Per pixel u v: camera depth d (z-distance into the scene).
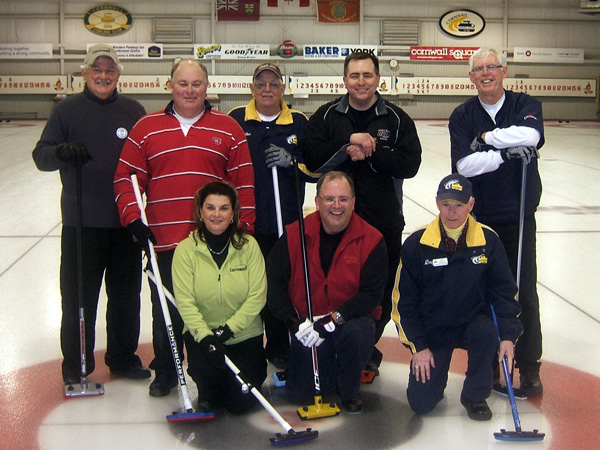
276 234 3.85
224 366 3.12
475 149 3.41
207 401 3.23
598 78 24.98
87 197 3.46
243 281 3.20
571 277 5.55
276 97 3.77
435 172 11.86
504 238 3.50
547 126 22.28
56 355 3.94
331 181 3.11
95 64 3.43
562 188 10.02
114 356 3.62
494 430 3.03
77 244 3.29
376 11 24.17
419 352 3.11
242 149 3.45
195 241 3.17
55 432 3.00
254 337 3.26
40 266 5.80
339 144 3.51
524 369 3.43
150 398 3.38
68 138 3.47
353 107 3.62
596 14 24.55
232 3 23.48
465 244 3.09
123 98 3.59
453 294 3.12
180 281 3.17
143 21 23.69
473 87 24.66
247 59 23.84
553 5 24.42
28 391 3.44
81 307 3.33
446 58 24.47
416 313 3.21
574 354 3.97
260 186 3.82
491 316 3.22
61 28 23.45
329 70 24.19
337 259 3.22
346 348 3.11
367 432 3.00
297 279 3.28
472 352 3.11
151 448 2.85
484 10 24.41
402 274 3.20
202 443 2.90
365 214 3.62
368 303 3.16
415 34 24.34
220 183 3.13
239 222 3.20
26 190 9.65
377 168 3.50
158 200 3.37
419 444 2.89
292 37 23.97
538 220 7.71
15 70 23.69
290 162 3.59
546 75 24.84
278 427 3.05
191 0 23.58
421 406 3.12
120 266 3.57
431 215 8.05
